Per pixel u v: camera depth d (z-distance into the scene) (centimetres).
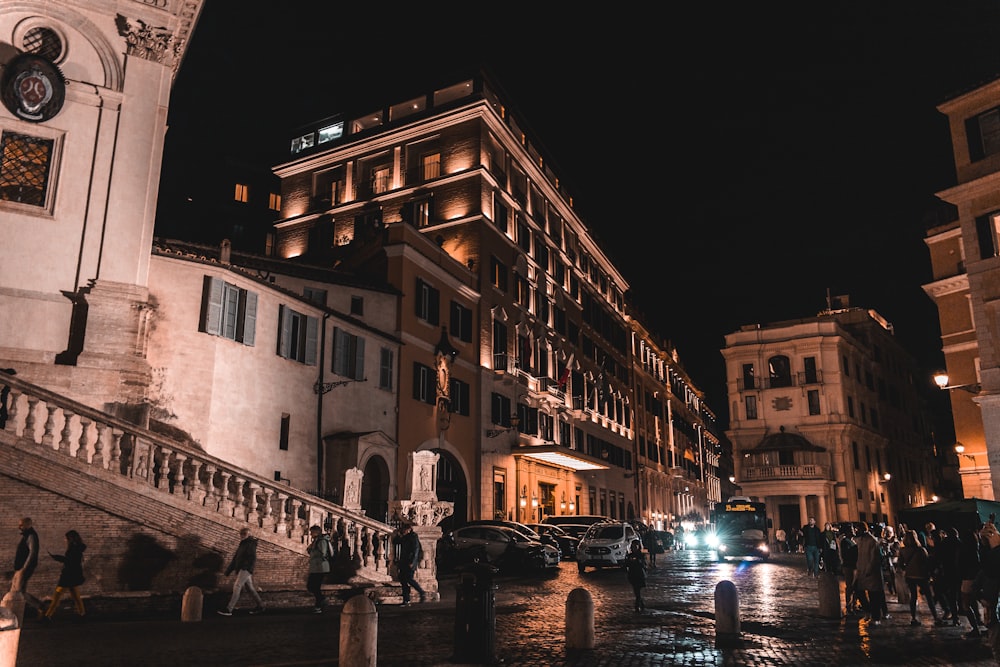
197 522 1458
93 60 1989
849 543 1620
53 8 1944
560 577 2575
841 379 5866
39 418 1702
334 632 1177
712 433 10406
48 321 1809
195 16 2169
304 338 2711
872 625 1377
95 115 1962
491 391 4003
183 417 2203
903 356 7638
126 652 948
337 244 4453
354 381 2930
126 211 1938
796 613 1539
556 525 3919
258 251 5997
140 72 2020
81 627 1152
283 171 4819
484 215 4034
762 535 3725
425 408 3384
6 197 1842
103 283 1864
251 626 1225
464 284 3809
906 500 6838
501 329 4197
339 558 1670
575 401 5253
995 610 1073
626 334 6706
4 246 1805
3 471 1283
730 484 11700
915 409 7700
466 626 953
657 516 6956
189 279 2292
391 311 3281
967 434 3791
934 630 1320
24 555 1180
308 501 1630
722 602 1187
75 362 1795
